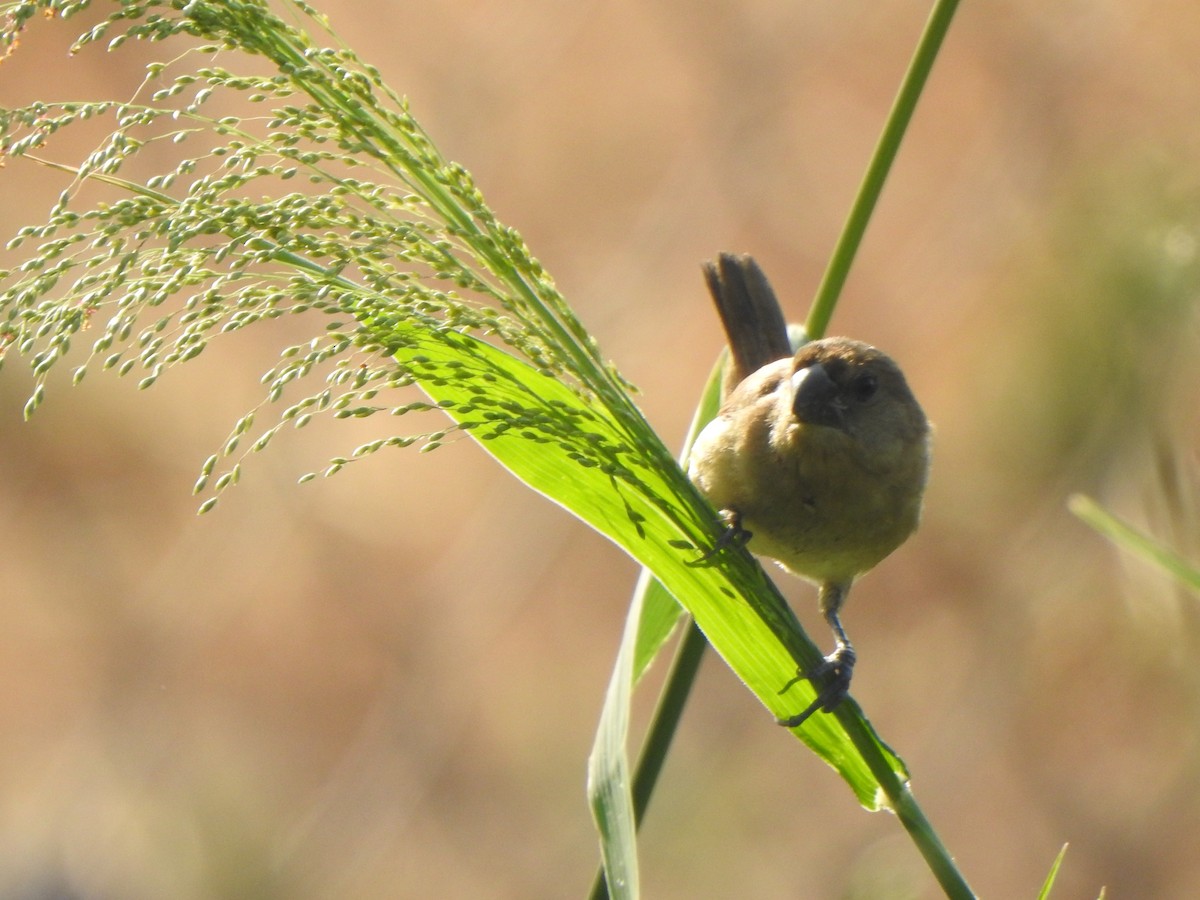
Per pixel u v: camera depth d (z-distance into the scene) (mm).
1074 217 7742
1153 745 10055
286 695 11609
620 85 11836
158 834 11273
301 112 3170
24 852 11172
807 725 4199
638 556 4148
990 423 9500
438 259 3236
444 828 11406
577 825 11352
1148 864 10234
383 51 11586
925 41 4270
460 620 11703
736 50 11789
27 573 11609
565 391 3869
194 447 11734
